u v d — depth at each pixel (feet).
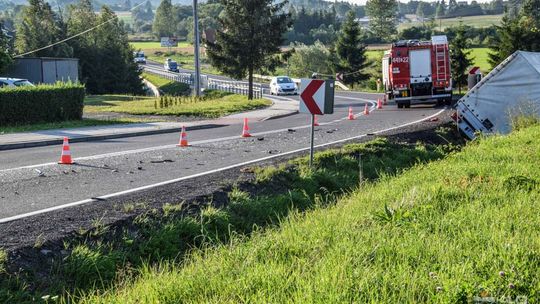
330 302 14.40
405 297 14.80
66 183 35.40
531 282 15.55
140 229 25.81
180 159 45.83
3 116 76.18
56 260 21.89
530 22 215.10
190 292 16.94
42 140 60.75
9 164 43.83
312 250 19.69
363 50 263.90
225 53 156.04
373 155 49.01
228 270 18.37
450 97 103.19
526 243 18.76
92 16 262.88
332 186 39.27
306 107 39.88
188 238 26.45
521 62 62.44
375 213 23.49
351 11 263.29
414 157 50.78
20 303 18.80
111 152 50.70
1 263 20.40
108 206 28.81
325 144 54.90
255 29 154.40
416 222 22.38
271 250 20.17
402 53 102.83
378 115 91.86
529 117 59.06
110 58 233.55
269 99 149.07
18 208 28.43
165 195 31.60
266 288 16.11
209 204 30.14
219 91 185.68
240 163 43.52
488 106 64.49
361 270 16.63
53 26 235.81
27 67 164.35
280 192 35.88
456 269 16.33
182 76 241.96
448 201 26.45
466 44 200.64
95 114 100.94
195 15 130.72
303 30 535.60
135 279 21.39
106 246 23.71
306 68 295.28
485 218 22.45
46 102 81.71
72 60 174.19
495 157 40.16
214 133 70.18
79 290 20.40
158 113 100.63
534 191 27.68
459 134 66.80
